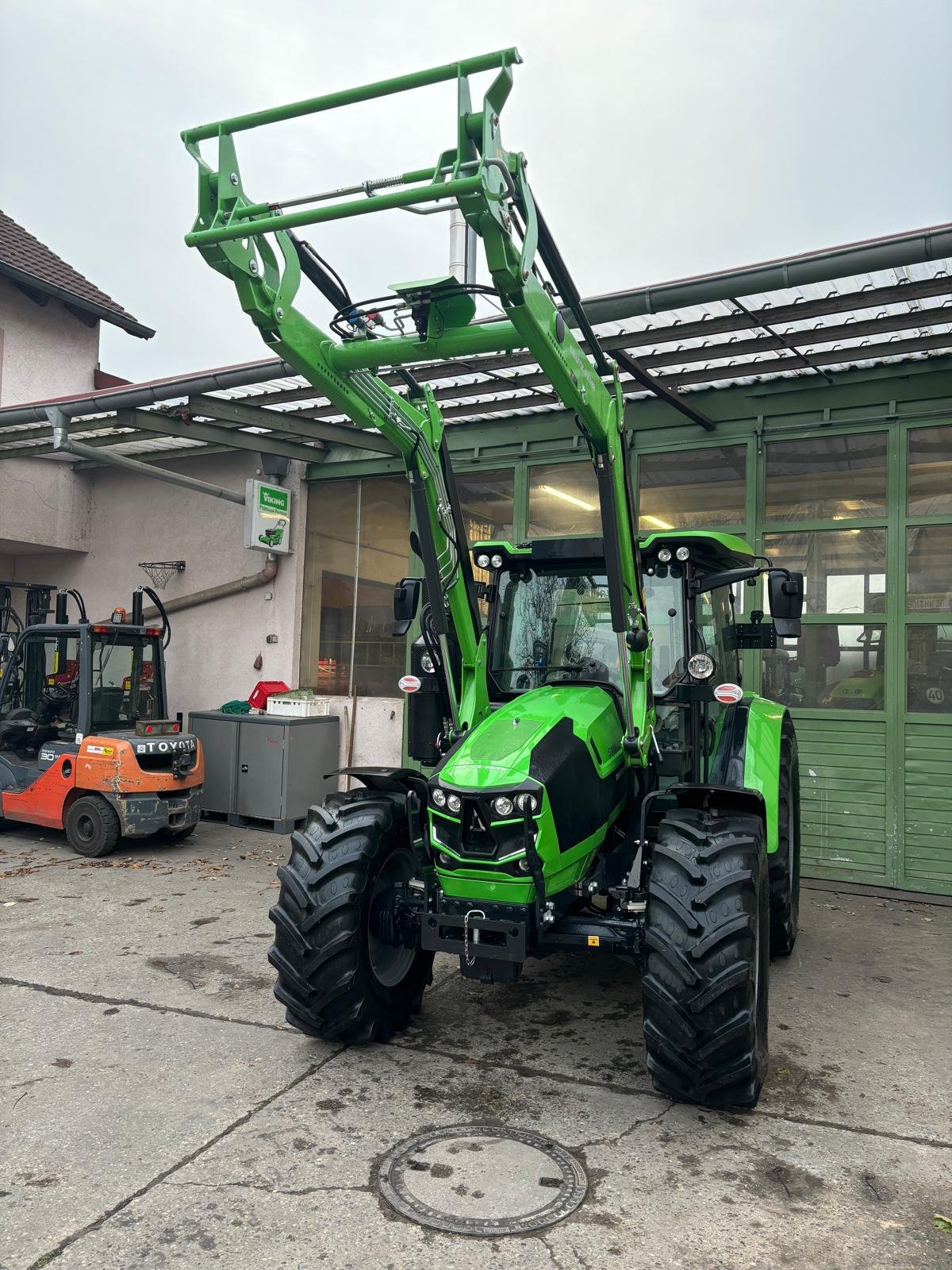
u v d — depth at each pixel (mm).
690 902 3316
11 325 11781
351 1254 2539
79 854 7621
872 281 5457
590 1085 3625
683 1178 2943
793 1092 3600
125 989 4602
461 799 3475
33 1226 2648
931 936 5809
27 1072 3676
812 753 7227
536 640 4613
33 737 8234
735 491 7629
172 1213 2721
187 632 10352
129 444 9820
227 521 10250
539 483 8492
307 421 8367
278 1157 3039
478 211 2891
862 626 7137
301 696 9070
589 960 5258
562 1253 2551
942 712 6844
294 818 8594
